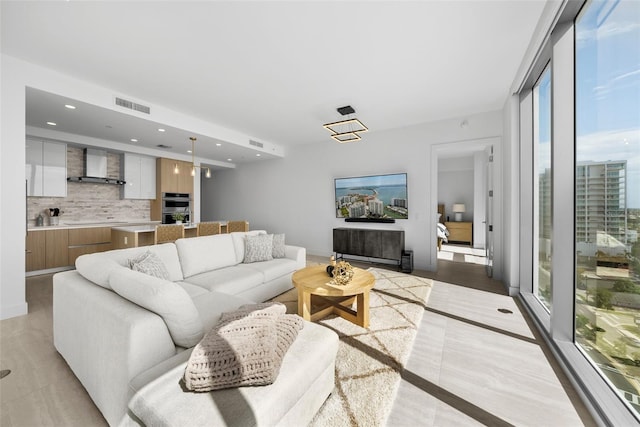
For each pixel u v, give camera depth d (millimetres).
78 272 1911
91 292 1539
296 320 1493
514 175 3240
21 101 2646
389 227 5059
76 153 4965
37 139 4332
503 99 3645
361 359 1864
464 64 2754
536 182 3037
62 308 1763
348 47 2451
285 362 1223
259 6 1938
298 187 6336
